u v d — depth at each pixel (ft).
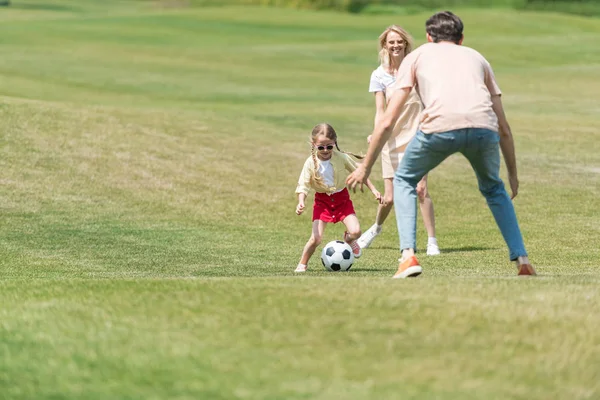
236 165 130.11
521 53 335.47
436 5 590.55
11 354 37.29
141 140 136.67
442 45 55.26
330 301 43.55
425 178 84.74
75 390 32.86
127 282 51.29
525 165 135.44
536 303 43.45
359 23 460.55
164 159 129.29
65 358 36.50
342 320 40.29
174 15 481.87
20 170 118.21
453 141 52.80
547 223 101.91
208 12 499.51
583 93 233.35
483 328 39.19
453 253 86.07
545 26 455.63
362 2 584.81
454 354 35.99
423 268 75.56
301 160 135.44
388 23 458.50
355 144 149.59
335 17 488.02
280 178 125.39
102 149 129.90
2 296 49.03
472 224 103.40
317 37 397.80
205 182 120.88
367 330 38.88
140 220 103.04
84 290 49.11
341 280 50.31
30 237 92.68
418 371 34.09
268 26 441.27
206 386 32.76
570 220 103.50
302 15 494.59
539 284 49.01
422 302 43.16
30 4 653.30
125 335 39.29
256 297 44.78
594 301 44.11
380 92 80.69
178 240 93.50
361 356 35.78
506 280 50.93
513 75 274.36
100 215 104.27
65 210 105.40
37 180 115.55
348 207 75.10
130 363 35.55
